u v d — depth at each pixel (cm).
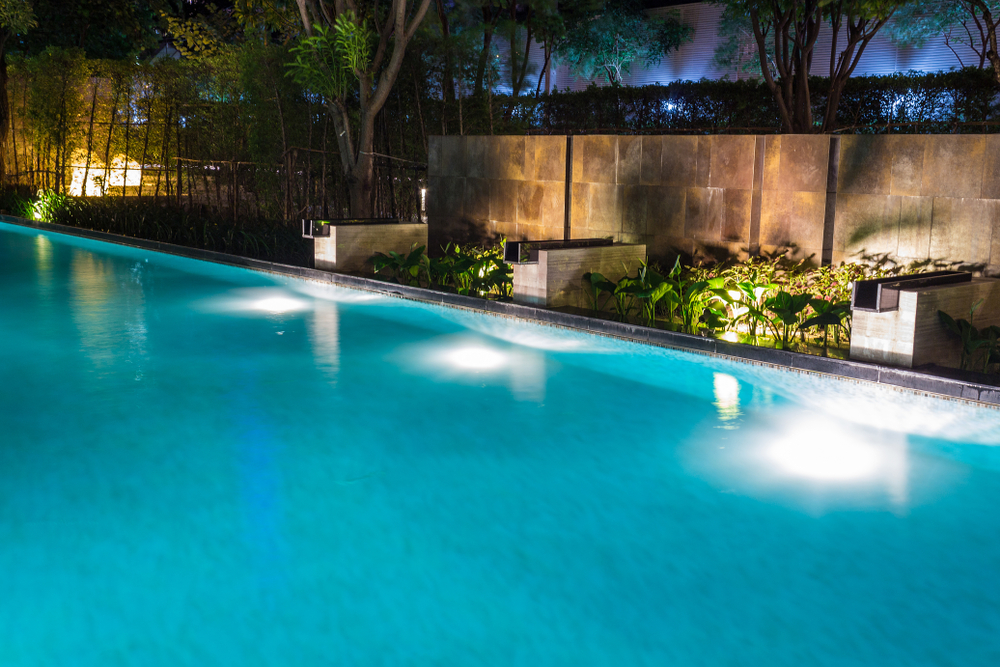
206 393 615
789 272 867
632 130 1783
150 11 2672
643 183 1009
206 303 974
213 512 408
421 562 358
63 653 290
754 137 904
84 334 809
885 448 505
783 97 1396
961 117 1405
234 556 362
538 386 642
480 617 313
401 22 1310
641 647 294
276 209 1559
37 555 362
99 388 626
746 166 912
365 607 322
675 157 973
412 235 1167
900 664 285
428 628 306
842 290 771
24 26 1762
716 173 939
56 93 1892
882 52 2344
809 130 1397
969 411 574
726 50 2588
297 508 413
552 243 916
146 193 2048
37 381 644
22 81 2039
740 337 745
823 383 647
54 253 1380
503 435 528
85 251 1410
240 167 1619
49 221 1728
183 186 1992
